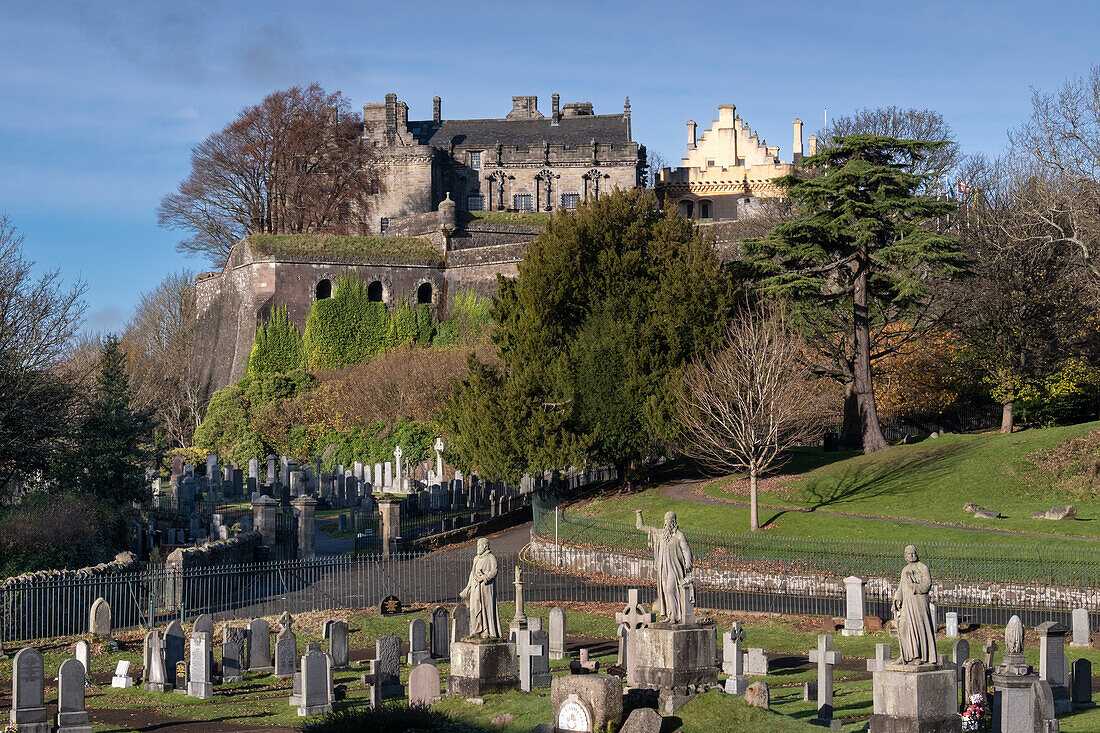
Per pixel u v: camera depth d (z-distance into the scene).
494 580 23.92
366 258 99.06
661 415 53.47
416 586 41.53
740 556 42.75
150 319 120.69
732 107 125.31
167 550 45.97
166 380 100.38
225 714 24.30
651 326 55.81
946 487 49.72
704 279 55.97
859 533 44.72
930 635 18.55
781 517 47.88
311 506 47.06
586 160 124.69
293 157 114.19
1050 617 36.25
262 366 94.94
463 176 126.44
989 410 71.19
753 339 50.28
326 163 115.31
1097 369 62.84
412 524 54.69
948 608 37.91
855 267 60.19
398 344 98.00
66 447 47.16
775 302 54.59
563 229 58.09
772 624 36.34
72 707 22.14
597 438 55.03
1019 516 46.22
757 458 49.38
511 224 108.69
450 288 101.19
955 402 70.19
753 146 125.31
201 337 107.06
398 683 26.84
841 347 63.78
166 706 25.23
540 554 47.53
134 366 98.88
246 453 79.81
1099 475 48.31
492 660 23.36
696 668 20.44
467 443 55.62
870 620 35.12
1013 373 62.50
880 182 55.81
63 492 44.12
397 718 20.59
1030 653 30.50
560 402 55.12
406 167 123.31
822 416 69.38
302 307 97.25
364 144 120.25
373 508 59.09
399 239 104.00
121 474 48.38
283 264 97.19
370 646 33.50
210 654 26.41
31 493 44.19
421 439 73.44
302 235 101.06
